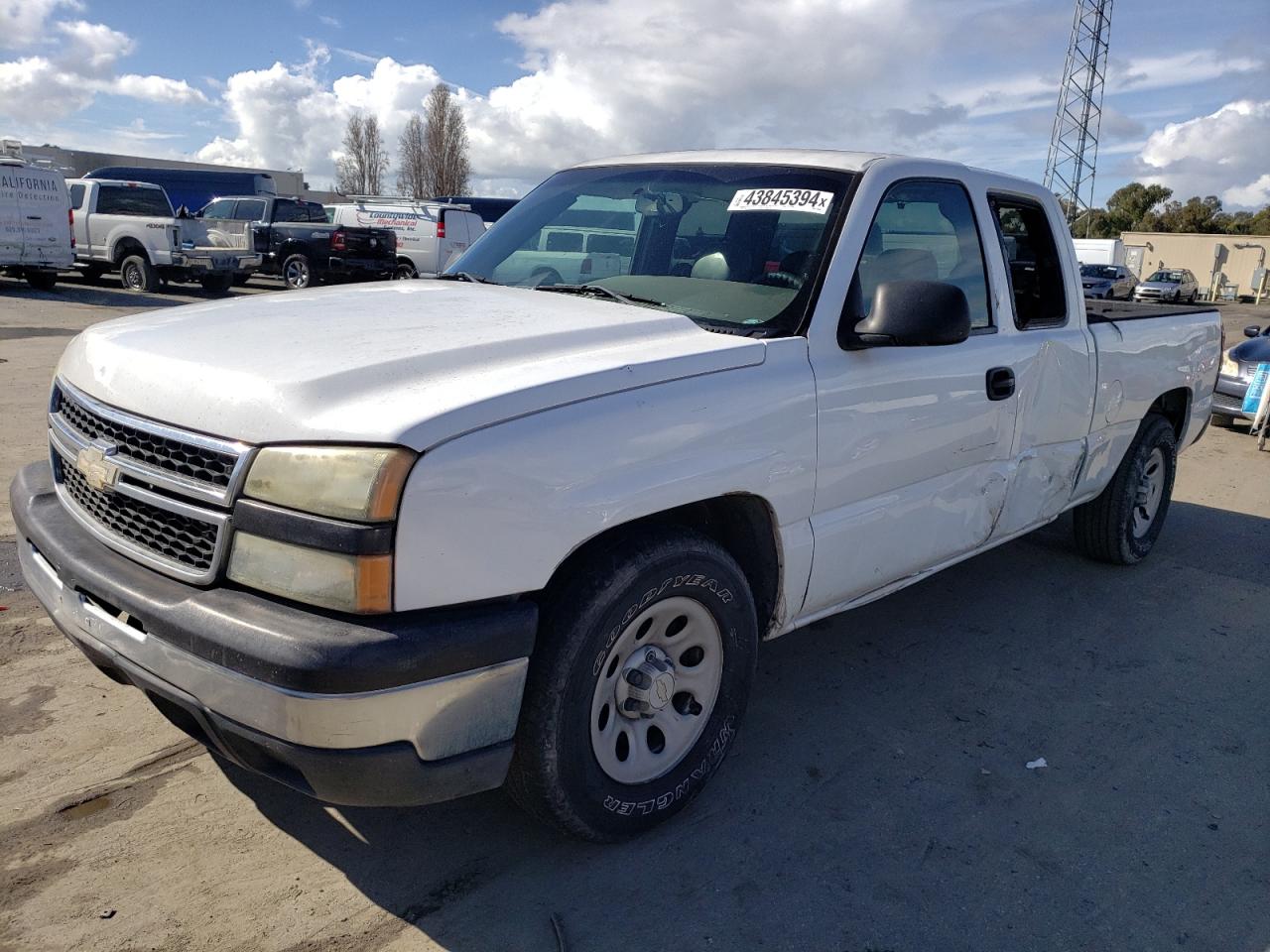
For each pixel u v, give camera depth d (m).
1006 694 3.95
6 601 4.24
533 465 2.28
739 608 2.90
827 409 3.04
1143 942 2.54
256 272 22.41
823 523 3.14
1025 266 4.32
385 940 2.41
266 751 2.16
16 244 17.58
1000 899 2.68
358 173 61.91
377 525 2.08
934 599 4.98
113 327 2.92
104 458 2.51
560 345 2.67
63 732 3.23
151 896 2.51
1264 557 6.00
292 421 2.18
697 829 2.92
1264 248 51.97
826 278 3.12
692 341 2.84
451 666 2.17
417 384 2.33
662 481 2.55
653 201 3.65
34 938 2.34
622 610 2.51
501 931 2.46
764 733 3.54
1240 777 3.39
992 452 3.88
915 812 3.07
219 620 2.14
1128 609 4.97
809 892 2.66
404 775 2.19
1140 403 5.07
